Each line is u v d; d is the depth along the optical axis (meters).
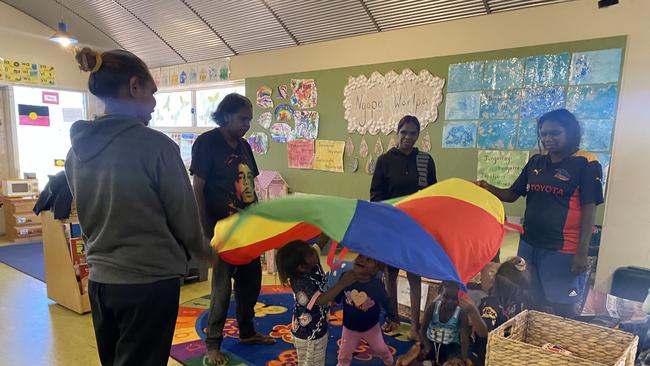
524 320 1.59
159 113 5.38
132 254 1.10
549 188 1.80
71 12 4.59
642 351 1.78
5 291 3.09
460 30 2.83
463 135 2.88
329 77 3.54
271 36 3.81
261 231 1.75
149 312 1.13
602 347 1.46
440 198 1.64
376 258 1.29
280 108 3.92
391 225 1.40
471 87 2.82
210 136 1.90
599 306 2.26
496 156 2.75
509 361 1.37
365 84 3.33
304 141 3.77
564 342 1.54
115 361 1.18
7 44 4.68
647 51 2.21
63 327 2.48
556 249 1.79
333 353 2.16
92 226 1.14
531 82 2.58
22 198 4.64
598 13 2.33
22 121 4.94
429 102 3.01
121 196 1.07
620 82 2.30
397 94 3.17
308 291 1.73
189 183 1.18
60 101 5.23
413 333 2.04
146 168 1.08
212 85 4.56
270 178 3.79
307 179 3.79
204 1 3.75
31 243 4.61
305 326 1.73
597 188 1.72
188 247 1.22
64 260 2.70
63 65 5.13
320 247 2.10
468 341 1.85
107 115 1.11
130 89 1.10
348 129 3.47
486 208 1.64
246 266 2.11
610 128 2.35
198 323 2.53
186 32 4.28
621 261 2.38
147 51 4.88
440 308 1.94
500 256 2.48
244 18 3.77
